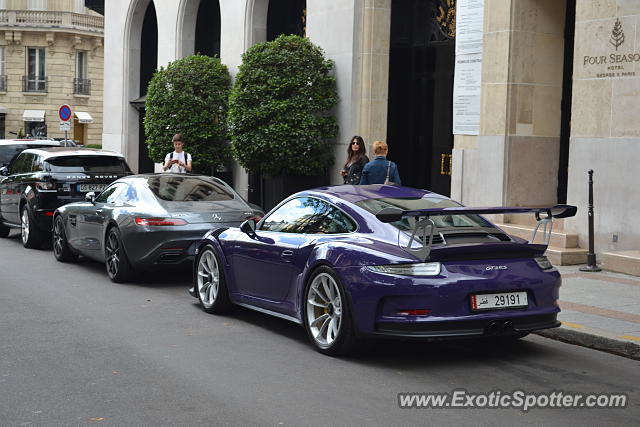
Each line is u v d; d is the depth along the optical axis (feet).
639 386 19.65
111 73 89.35
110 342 23.65
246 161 55.83
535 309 21.31
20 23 165.17
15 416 16.79
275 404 17.70
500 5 43.19
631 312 27.37
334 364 21.35
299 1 65.21
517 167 43.39
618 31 37.40
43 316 27.45
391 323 20.39
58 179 46.29
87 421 16.48
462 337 20.33
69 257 41.34
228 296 27.66
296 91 54.03
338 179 54.95
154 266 33.30
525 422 16.71
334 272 21.74
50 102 168.76
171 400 17.95
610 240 37.88
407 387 19.21
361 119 53.42
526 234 41.14
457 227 22.75
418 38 54.75
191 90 65.21
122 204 35.45
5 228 54.19
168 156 48.37
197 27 77.66
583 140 39.14
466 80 46.01
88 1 98.94
